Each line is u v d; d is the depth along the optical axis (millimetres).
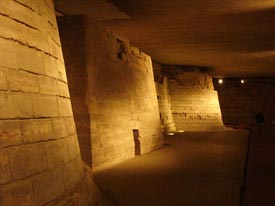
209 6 10000
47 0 5672
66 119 5547
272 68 24203
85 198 5402
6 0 4305
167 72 22891
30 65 4578
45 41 5188
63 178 4867
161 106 21172
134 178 8648
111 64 11609
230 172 9469
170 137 18703
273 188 7793
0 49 4043
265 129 26266
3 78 3994
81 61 10070
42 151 4469
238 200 6695
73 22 10266
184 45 15383
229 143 16375
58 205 4488
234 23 11930
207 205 6383
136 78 13938
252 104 32031
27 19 4699
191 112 23438
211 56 18766
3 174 3703
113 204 6398
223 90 32031
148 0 9305
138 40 13812
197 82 23797
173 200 6688
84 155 9664
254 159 11977
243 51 17281
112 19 10898
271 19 11477
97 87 10414
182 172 9445
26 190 3982
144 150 13273
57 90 5348
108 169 9898
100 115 10375
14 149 3943
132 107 12906
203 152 13430
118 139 11383
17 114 4105
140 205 6367
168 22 11547
